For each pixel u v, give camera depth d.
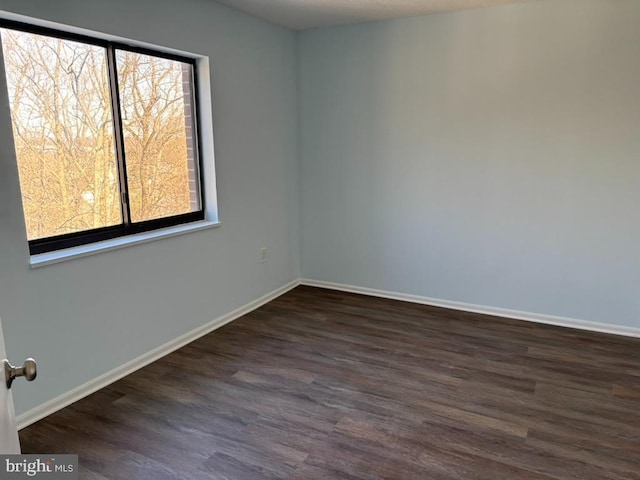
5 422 0.98
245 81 3.62
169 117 3.14
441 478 1.91
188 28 3.04
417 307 3.97
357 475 1.94
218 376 2.80
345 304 4.06
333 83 4.08
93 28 2.46
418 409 2.42
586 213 3.35
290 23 3.85
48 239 2.47
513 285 3.68
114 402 2.51
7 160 2.12
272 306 4.03
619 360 2.95
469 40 3.50
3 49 2.19
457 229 3.82
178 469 1.98
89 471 1.97
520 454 2.06
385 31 3.78
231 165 3.56
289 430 2.26
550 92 3.31
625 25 3.03
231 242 3.64
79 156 2.58
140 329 2.91
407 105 3.81
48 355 2.38
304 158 4.37
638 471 1.95
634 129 3.12
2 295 2.16
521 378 2.73
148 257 2.92
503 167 3.56
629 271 3.29
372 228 4.18
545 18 3.24
